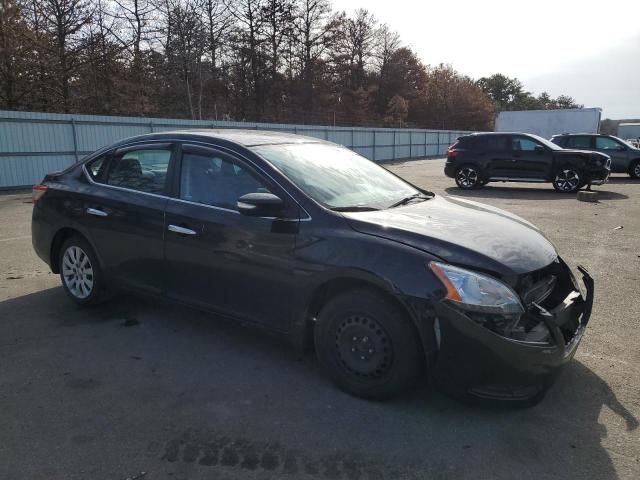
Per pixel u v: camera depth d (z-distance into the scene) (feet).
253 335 13.94
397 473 8.45
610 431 9.62
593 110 118.62
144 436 9.39
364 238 10.41
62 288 17.83
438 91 243.40
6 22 82.02
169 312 15.57
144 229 13.61
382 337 10.15
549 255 10.89
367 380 10.48
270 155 12.52
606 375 11.78
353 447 9.11
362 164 14.73
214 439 9.31
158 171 13.89
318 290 10.86
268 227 11.45
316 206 11.19
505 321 9.27
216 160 12.87
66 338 13.65
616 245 25.29
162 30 119.24
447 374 9.59
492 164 50.42
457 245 10.02
